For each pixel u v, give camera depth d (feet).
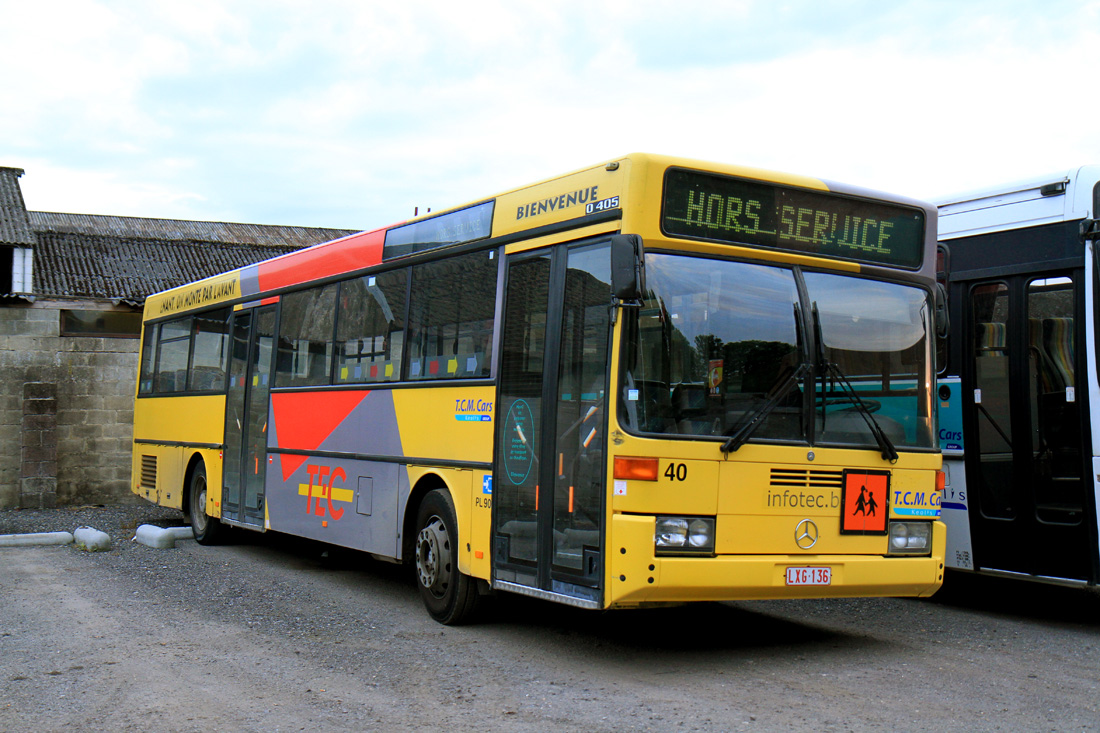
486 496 25.35
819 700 19.43
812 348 22.71
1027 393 28.19
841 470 22.52
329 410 34.09
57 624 26.81
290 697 19.75
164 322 51.39
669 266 21.59
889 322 24.12
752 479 21.50
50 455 60.13
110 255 77.20
